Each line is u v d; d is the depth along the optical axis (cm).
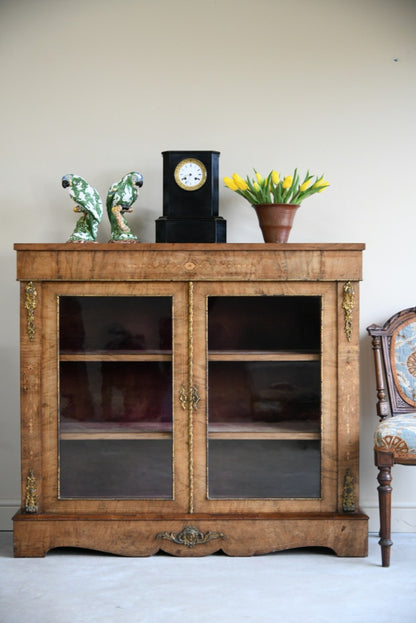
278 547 295
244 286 296
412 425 290
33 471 296
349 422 297
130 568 285
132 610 248
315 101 338
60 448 297
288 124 338
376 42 338
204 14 338
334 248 293
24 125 338
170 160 310
